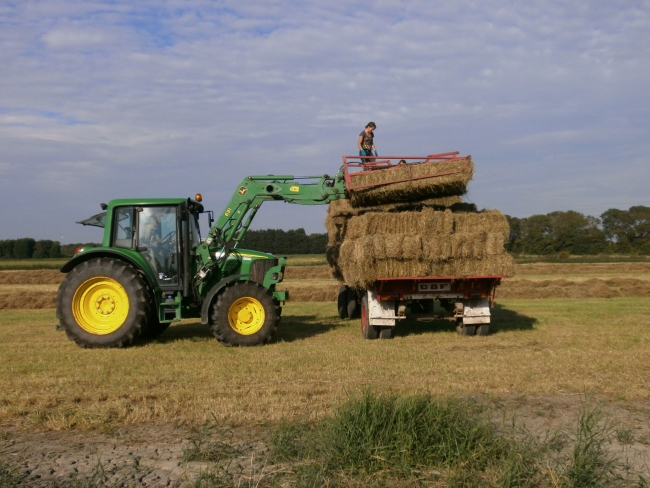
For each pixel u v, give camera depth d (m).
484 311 9.93
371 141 11.51
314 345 9.16
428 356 8.08
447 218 9.46
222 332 9.02
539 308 14.60
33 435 4.88
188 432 4.91
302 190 10.11
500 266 9.46
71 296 8.97
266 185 10.05
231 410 5.43
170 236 9.41
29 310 16.02
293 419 5.07
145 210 9.45
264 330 9.13
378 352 8.41
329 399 5.79
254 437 4.75
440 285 9.75
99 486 3.87
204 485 3.83
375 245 9.13
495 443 4.20
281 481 3.91
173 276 9.36
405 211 9.59
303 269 29.14
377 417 4.30
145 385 6.47
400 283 9.62
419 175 9.77
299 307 15.77
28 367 7.47
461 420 4.41
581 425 4.44
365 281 9.32
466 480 3.85
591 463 3.97
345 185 10.03
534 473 3.97
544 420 5.20
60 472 4.12
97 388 6.36
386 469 4.01
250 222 10.16
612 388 6.21
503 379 6.61
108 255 9.36
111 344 8.91
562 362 7.56
